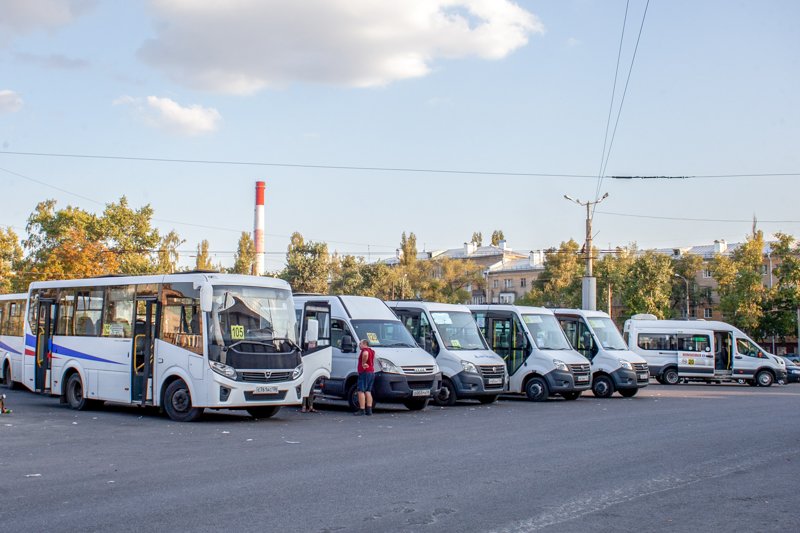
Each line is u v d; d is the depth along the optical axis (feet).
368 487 32.12
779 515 27.86
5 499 29.55
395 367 69.67
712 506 29.19
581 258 267.80
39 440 47.32
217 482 33.14
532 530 25.03
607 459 40.50
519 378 88.58
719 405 81.30
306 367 65.41
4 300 96.68
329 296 75.15
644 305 230.68
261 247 271.69
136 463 38.45
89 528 24.99
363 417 65.05
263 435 50.72
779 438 50.42
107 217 208.85
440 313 81.76
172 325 60.23
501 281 360.69
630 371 95.30
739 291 237.04
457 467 37.45
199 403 57.31
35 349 73.51
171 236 270.26
